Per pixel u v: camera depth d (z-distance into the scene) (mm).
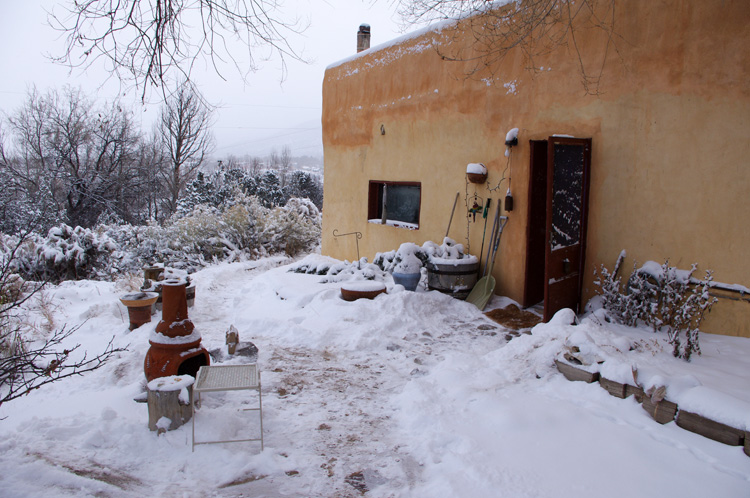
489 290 7023
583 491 2738
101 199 22219
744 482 2762
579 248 6148
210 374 3590
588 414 3545
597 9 5801
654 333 5051
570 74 6168
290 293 7391
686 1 5059
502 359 4703
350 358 5160
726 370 4051
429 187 8398
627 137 5652
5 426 3516
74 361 4914
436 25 8023
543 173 6691
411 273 7379
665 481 2785
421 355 5195
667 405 3428
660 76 5316
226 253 12953
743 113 4734
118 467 3021
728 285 4906
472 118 7523
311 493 2844
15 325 5590
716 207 4980
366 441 3461
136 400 3820
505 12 6703
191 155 26609
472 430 3457
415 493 2852
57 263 10133
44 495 2576
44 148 22391
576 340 4391
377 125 9547
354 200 10414
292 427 3648
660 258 5441
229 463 3102
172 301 3920
